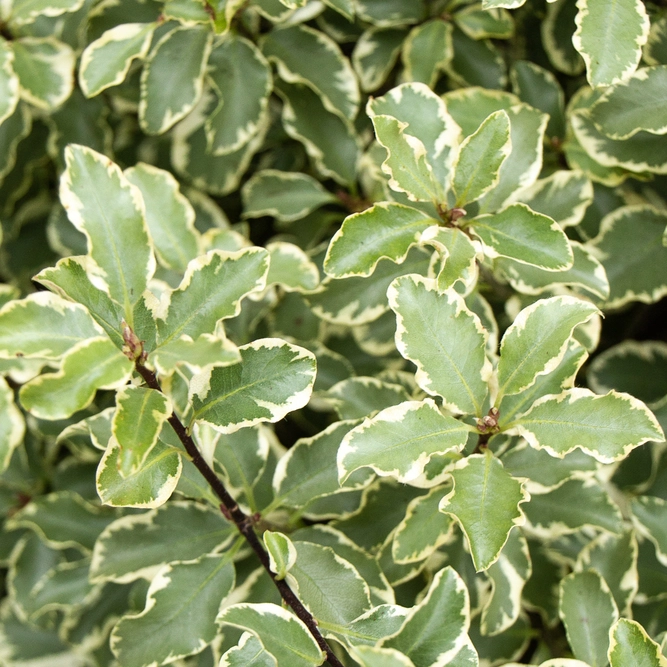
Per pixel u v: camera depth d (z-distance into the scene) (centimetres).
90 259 58
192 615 63
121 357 57
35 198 79
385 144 61
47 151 78
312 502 67
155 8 73
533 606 68
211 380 60
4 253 80
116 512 73
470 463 59
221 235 68
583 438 59
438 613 58
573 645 62
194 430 63
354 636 59
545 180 67
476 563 57
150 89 71
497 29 71
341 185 76
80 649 75
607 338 75
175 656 63
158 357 57
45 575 73
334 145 72
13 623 79
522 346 60
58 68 70
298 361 60
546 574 68
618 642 58
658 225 68
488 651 69
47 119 75
